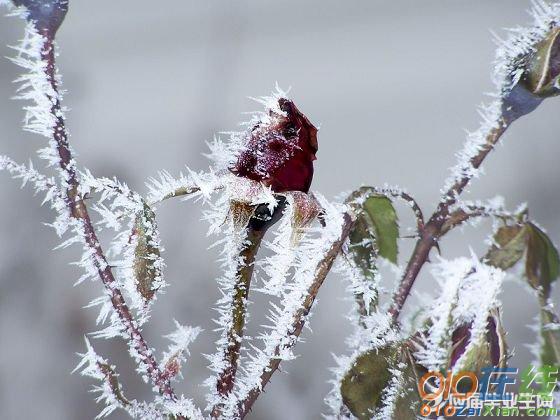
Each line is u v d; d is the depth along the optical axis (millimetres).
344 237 539
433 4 1845
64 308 1208
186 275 1142
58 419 1101
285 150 539
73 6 1923
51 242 1317
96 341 1082
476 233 1227
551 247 575
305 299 536
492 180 1387
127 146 1610
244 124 545
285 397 933
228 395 540
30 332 1193
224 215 537
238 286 543
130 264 528
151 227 529
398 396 540
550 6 550
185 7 1886
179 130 1632
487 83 1685
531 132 1411
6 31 1479
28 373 1145
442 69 1710
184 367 885
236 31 1834
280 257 535
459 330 523
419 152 1579
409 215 1252
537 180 1377
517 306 956
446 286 521
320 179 1576
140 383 997
